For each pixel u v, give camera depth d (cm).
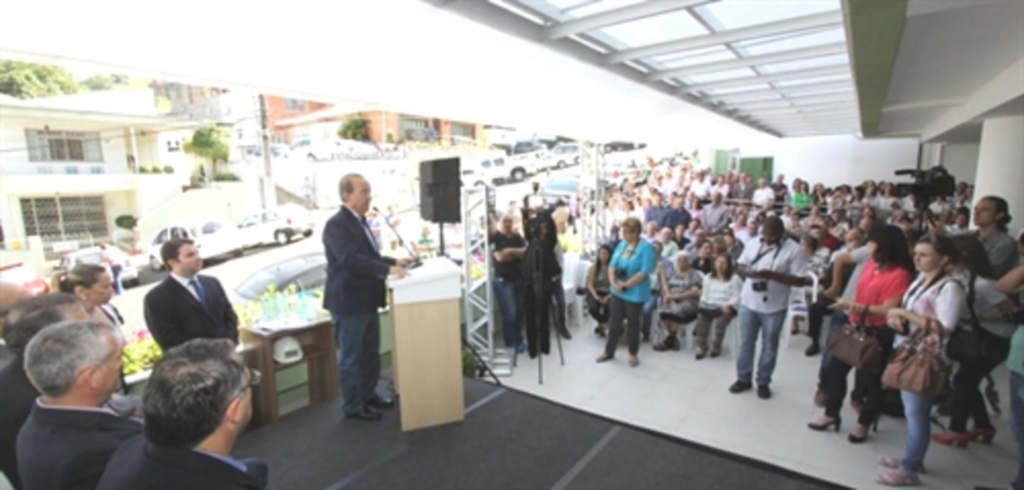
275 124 1834
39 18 163
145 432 95
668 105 510
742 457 250
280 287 494
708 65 377
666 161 1800
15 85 1034
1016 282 237
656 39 314
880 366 263
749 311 343
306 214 1080
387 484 228
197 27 199
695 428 305
